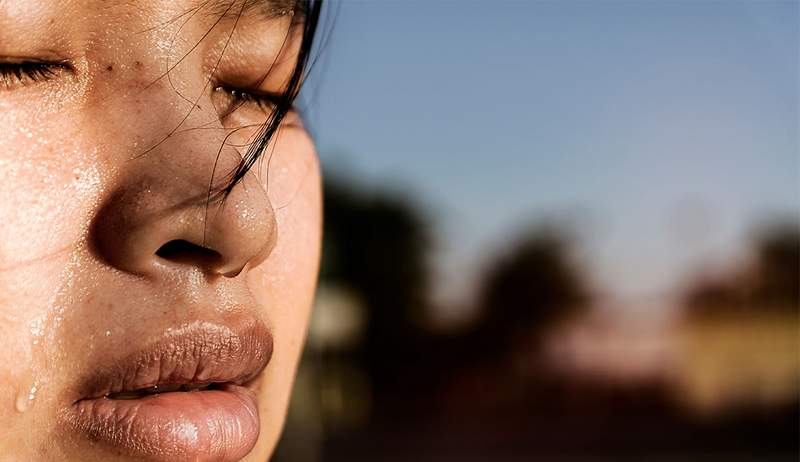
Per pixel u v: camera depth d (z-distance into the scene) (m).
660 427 6.61
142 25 0.30
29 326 0.29
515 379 7.89
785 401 6.21
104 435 0.29
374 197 8.23
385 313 8.02
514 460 5.71
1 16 0.29
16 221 0.29
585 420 7.23
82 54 0.30
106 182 0.30
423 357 8.02
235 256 0.30
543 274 8.00
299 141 0.37
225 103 0.34
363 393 7.48
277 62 0.34
